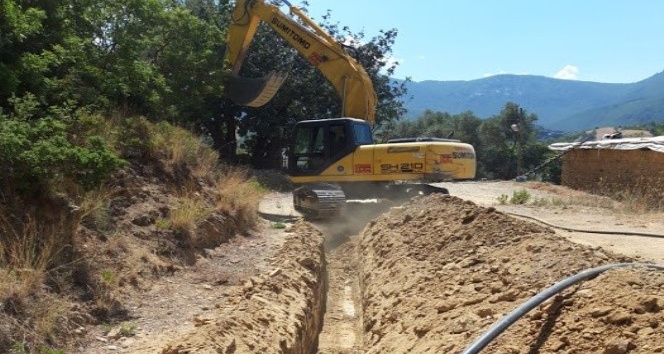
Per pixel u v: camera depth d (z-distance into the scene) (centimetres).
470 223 989
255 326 689
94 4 1348
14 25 991
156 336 662
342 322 992
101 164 824
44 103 1000
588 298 535
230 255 1048
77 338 635
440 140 1634
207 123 2769
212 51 1939
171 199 1080
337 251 1460
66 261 752
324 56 1816
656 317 472
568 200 1808
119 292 760
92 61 1276
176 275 884
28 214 764
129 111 1266
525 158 5694
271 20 1869
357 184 1662
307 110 2864
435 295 759
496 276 732
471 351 492
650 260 759
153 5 1440
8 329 591
